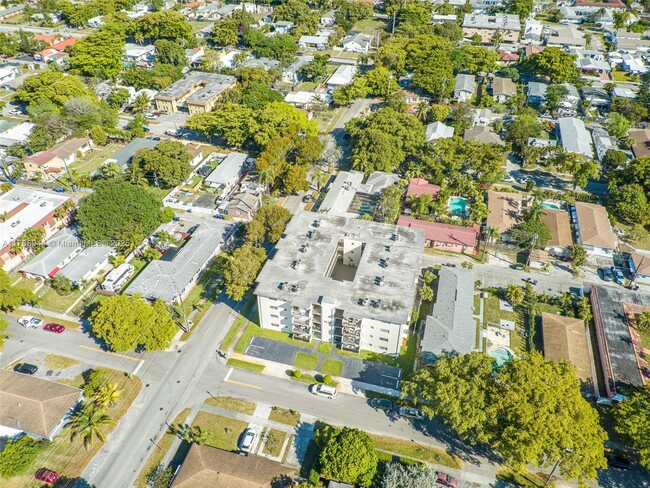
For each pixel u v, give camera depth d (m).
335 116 190.00
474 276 110.88
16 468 74.38
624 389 86.50
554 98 183.38
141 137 171.75
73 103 167.50
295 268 100.00
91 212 116.50
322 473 76.06
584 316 101.62
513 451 71.94
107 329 91.88
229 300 110.00
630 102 181.50
